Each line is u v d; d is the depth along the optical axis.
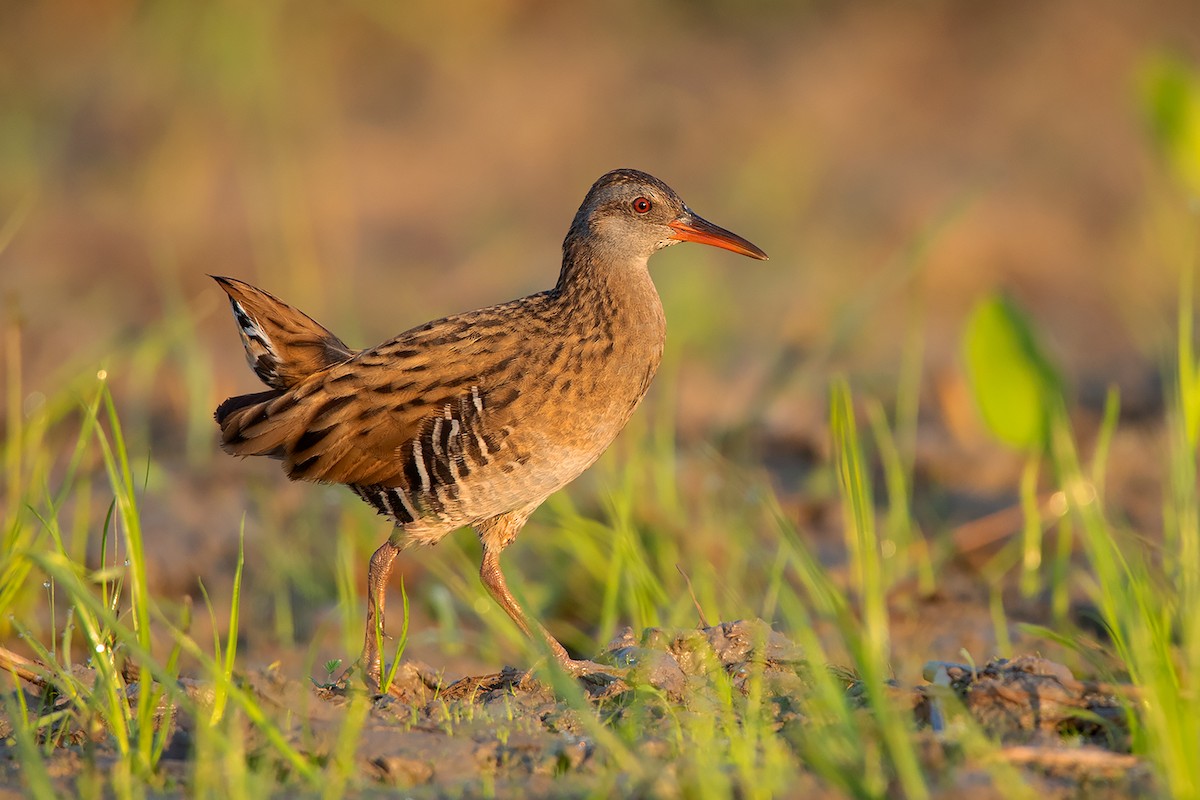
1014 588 11.34
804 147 23.45
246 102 24.48
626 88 25.25
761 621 8.30
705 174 23.02
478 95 25.16
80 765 6.94
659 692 7.52
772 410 14.92
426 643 10.74
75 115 25.03
